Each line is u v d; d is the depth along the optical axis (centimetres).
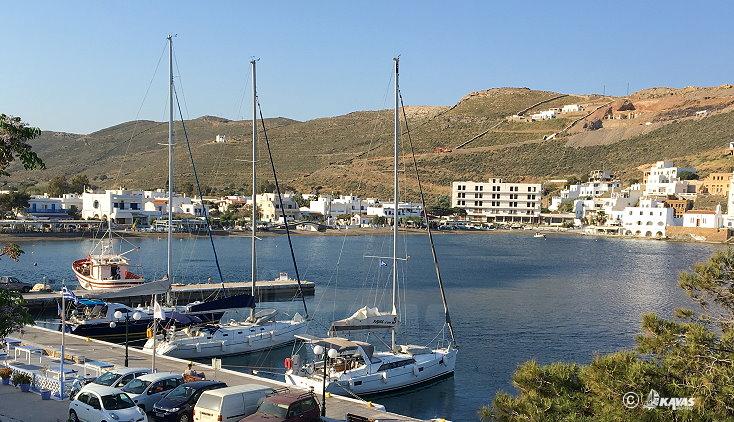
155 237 16062
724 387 1548
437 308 7112
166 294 5853
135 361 3838
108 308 5128
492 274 10356
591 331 5925
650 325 1797
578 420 1692
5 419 2495
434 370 4188
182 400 2542
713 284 1875
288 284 8338
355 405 3062
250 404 2419
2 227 15188
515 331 5912
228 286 8119
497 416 1970
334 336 4362
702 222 19762
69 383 3027
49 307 6675
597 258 13450
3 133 2033
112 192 17975
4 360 3553
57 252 12519
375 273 10456
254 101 5778
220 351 4775
